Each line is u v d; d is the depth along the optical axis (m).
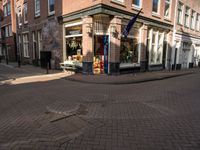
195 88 8.92
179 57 19.72
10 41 27.59
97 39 12.16
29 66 18.28
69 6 12.96
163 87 9.04
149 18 14.35
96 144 3.65
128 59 13.54
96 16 11.73
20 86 9.05
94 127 4.42
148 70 15.58
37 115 5.18
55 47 15.15
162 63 17.39
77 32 12.86
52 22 15.18
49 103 6.27
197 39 23.53
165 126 4.50
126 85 9.48
